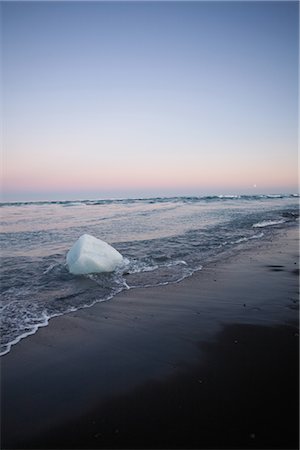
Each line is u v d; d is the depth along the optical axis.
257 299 5.43
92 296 5.88
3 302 5.58
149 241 11.38
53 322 4.73
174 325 4.50
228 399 2.79
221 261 8.42
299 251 9.50
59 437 2.46
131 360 3.58
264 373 3.18
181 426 2.49
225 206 32.06
